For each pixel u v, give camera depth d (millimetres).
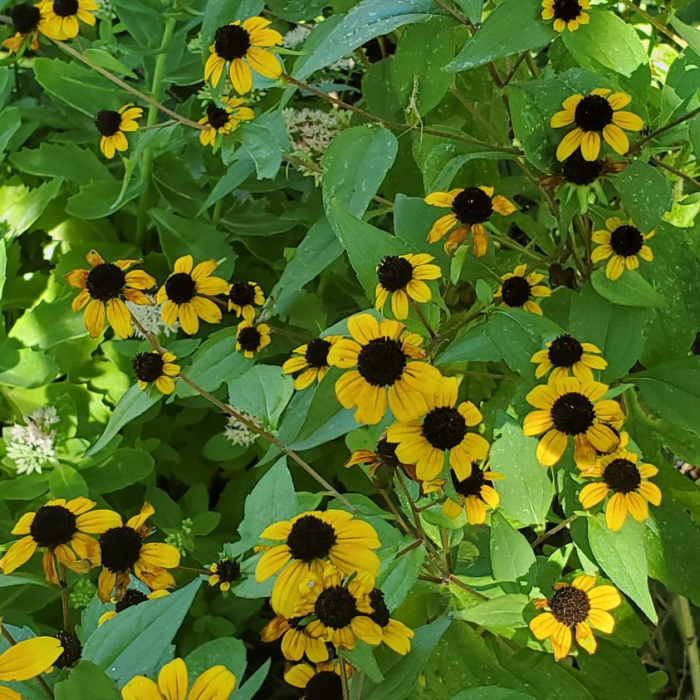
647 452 829
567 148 739
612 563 719
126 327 801
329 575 630
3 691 589
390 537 708
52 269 1091
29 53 1279
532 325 731
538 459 700
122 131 925
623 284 751
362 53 1019
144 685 594
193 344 855
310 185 1009
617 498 707
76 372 993
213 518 952
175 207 1027
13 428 945
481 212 755
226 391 982
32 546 664
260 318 859
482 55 747
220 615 942
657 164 826
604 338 755
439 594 762
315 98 1061
